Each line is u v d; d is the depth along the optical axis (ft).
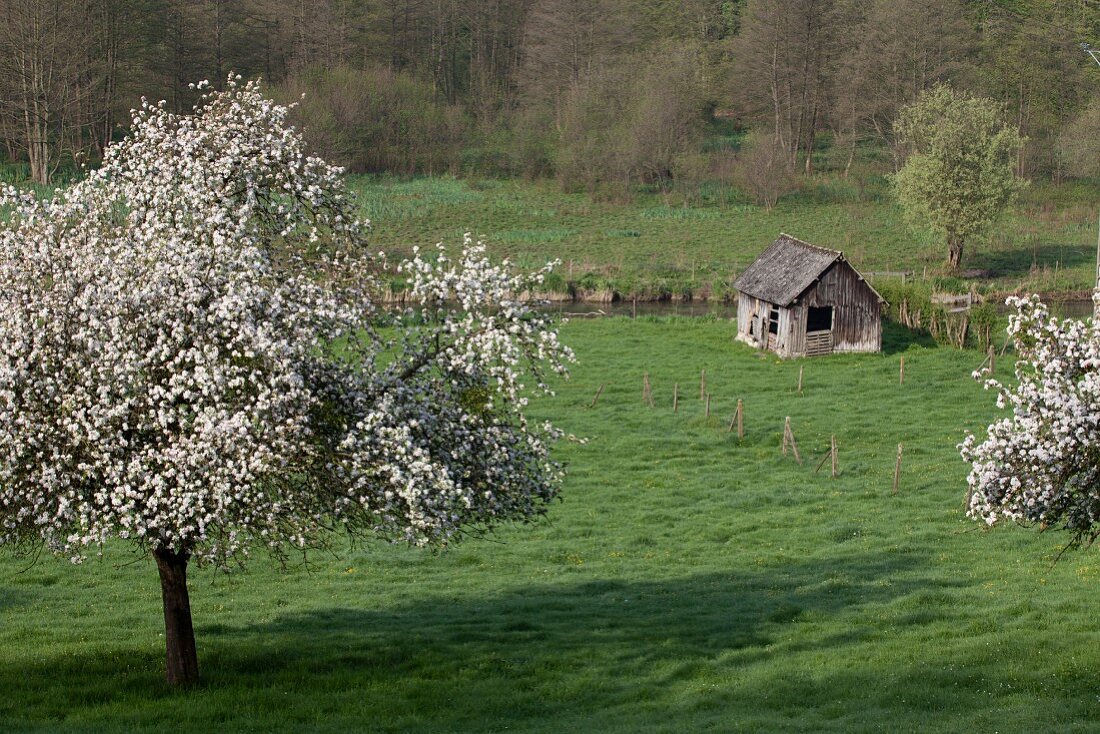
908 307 251.80
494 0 597.52
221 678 83.05
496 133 519.60
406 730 73.36
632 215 440.86
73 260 72.49
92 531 67.41
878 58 483.92
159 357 68.85
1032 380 73.26
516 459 78.18
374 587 115.24
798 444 171.22
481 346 74.59
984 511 73.56
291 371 67.36
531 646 93.86
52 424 68.74
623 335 258.37
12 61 348.79
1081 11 533.96
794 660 89.45
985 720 72.74
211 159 79.10
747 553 125.80
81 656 88.69
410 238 384.68
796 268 238.68
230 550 70.33
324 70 494.59
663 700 81.05
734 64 558.97
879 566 118.52
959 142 352.08
